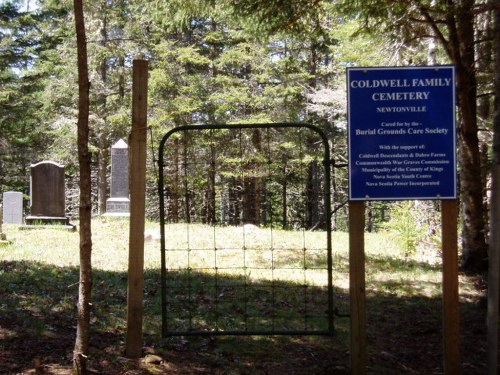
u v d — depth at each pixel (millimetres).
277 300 7312
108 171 29625
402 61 12945
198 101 23484
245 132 22906
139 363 4812
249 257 10156
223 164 22234
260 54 22609
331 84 22641
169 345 5387
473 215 9430
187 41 26219
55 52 26172
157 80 22547
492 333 4215
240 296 7418
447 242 4543
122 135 26734
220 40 24703
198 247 11180
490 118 11969
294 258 10156
